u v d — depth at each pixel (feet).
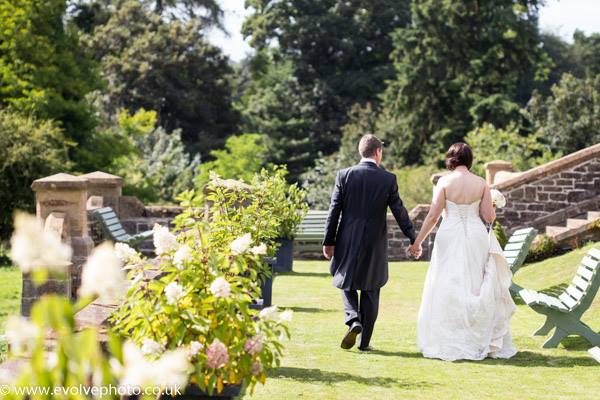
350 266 29.48
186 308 16.62
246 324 16.81
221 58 214.48
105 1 212.02
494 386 24.47
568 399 22.88
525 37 168.96
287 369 26.35
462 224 29.71
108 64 198.18
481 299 29.01
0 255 73.92
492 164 81.76
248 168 168.45
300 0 235.81
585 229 62.13
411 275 57.98
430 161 158.30
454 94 171.22
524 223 71.72
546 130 152.97
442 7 170.30
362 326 29.99
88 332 9.34
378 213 29.78
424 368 27.12
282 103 216.95
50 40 120.98
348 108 215.72
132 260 17.52
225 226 26.21
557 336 31.09
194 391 16.72
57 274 8.86
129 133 159.02
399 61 191.52
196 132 210.79
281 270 52.75
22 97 112.47
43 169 72.49
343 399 22.41
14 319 9.18
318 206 143.74
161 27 206.28
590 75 169.07
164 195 150.41
